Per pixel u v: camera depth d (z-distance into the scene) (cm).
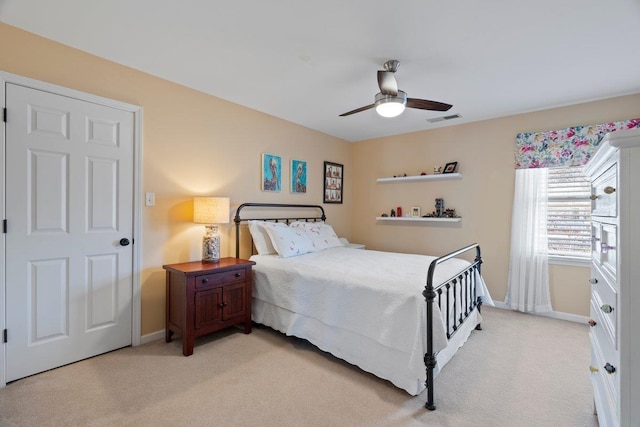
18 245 200
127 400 183
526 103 321
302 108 347
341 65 244
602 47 213
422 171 428
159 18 187
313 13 181
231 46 219
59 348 218
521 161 345
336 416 172
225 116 321
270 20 188
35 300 208
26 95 201
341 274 240
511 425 167
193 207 294
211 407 178
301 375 214
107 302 241
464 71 252
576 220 325
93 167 231
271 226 327
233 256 332
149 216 264
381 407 181
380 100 238
